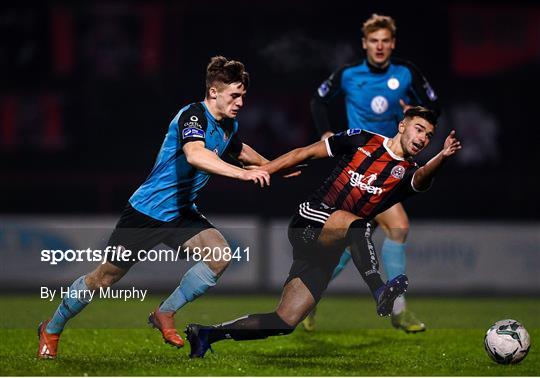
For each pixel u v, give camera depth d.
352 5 67.00
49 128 65.88
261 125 65.62
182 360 23.11
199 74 66.56
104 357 24.16
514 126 66.50
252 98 65.75
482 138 66.06
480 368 22.80
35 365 22.11
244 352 25.66
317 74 66.31
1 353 25.20
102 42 66.00
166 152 22.42
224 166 20.97
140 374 20.94
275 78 66.12
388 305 21.31
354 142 23.67
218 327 23.34
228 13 66.69
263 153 65.56
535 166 66.19
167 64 66.44
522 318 36.31
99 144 65.94
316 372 21.62
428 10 67.00
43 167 65.56
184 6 66.38
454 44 67.12
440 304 43.53
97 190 65.44
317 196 24.00
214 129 22.38
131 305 38.94
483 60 67.25
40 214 64.88
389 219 28.64
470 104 66.62
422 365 23.12
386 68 30.30
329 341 28.11
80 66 65.94
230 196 61.84
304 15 66.88
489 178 65.12
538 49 67.25
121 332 29.62
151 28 66.19
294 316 23.09
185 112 22.08
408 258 49.81
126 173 65.62
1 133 65.69
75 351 25.78
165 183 22.44
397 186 23.55
